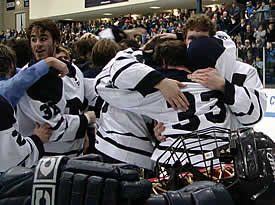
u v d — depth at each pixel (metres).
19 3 23.73
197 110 1.46
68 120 1.77
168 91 1.45
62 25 19.42
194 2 14.47
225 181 1.09
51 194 0.88
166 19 13.88
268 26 6.60
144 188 0.87
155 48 1.67
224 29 10.41
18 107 1.73
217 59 1.53
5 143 1.45
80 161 0.91
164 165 1.36
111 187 0.86
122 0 15.82
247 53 6.83
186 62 1.60
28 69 1.60
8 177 0.93
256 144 1.03
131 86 1.50
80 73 1.99
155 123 1.62
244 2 11.98
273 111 5.96
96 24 17.06
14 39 2.44
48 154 1.83
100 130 1.78
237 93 1.47
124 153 1.66
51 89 1.69
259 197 0.99
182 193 0.89
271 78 6.46
